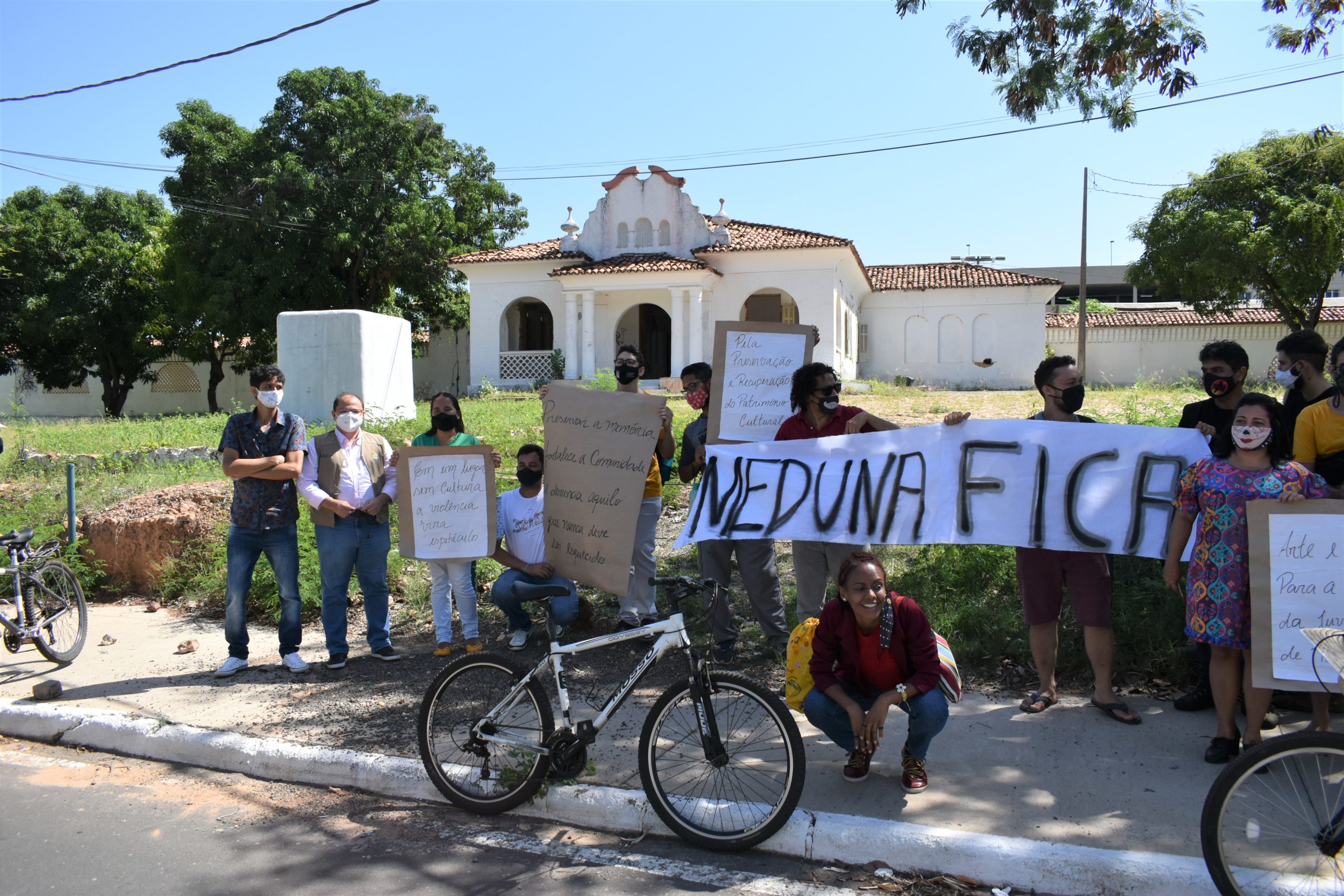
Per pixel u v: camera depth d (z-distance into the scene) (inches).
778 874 141.9
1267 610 143.2
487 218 1296.8
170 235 1091.3
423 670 236.1
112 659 256.8
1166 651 207.2
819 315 1035.3
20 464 495.5
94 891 140.4
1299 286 938.1
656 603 259.0
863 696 161.9
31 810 170.4
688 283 1011.3
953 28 355.9
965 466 200.5
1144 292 1887.3
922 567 265.9
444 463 233.5
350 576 241.9
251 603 299.6
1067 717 187.9
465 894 137.3
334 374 610.2
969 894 134.0
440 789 167.3
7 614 289.9
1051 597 191.3
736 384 231.1
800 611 219.0
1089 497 190.9
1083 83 344.8
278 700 217.9
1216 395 191.0
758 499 214.5
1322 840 119.8
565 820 161.5
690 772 159.0
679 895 136.0
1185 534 163.5
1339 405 161.2
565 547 228.5
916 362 1213.7
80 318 1185.4
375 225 1116.5
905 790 159.5
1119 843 138.9
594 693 211.8
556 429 229.1
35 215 1210.6
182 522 330.6
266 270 1050.1
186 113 1091.9
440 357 1323.8
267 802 173.0
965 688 207.9
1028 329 1171.9
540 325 1254.9
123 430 631.2
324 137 1103.0
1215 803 122.8
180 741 194.5
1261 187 970.7
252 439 231.6
